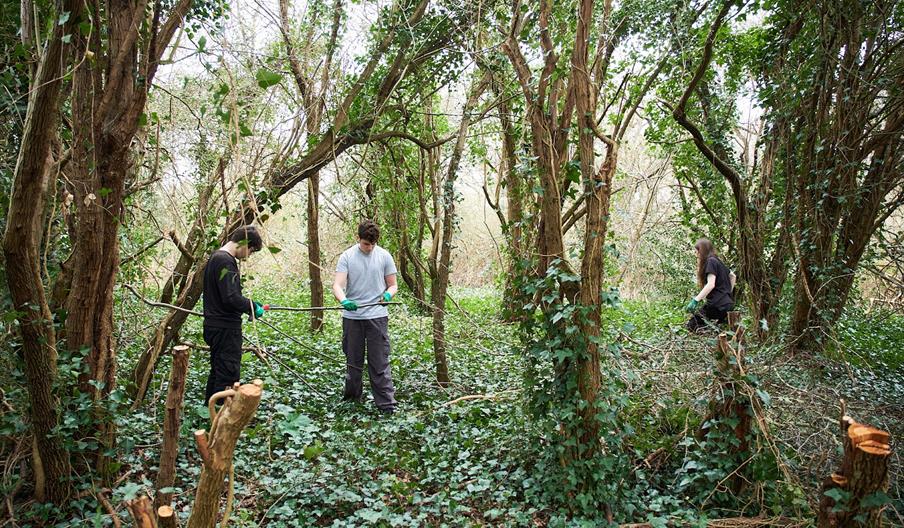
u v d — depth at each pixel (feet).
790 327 24.26
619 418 12.37
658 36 22.53
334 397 19.30
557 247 12.37
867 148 23.49
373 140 20.54
